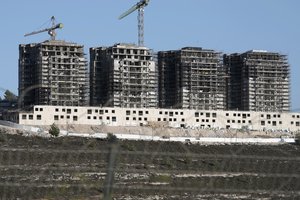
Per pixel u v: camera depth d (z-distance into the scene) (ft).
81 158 170.19
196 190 135.23
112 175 111.96
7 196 156.56
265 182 150.00
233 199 188.24
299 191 145.38
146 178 197.98
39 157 157.79
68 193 165.78
